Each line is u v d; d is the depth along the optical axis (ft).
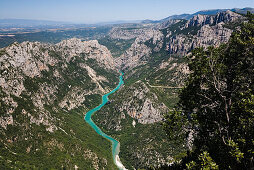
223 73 120.78
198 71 123.34
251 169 84.07
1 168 447.83
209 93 128.98
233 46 124.06
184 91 131.95
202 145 122.83
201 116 121.80
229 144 86.58
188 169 90.07
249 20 125.80
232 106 103.96
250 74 114.62
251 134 90.07
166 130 130.00
